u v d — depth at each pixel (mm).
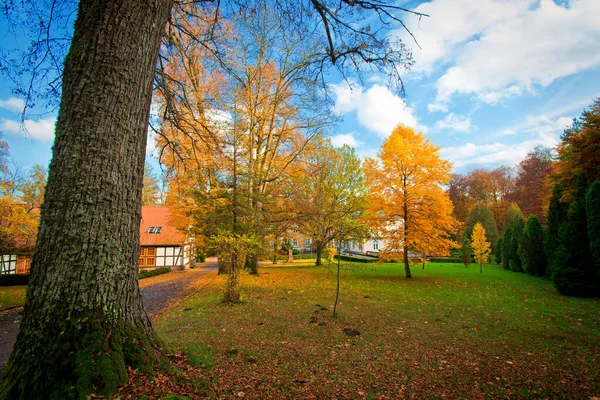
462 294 10930
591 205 10570
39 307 2283
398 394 3217
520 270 20250
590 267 10648
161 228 26344
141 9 2779
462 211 40375
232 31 6254
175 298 10312
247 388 3051
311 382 3432
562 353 4664
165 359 2889
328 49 4840
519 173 36969
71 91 2496
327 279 15562
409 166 15641
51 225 2363
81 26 2602
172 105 5316
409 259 16812
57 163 2426
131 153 2705
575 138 15062
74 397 2094
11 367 2203
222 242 8492
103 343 2355
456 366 4094
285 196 16312
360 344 5035
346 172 20766
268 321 6551
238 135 9266
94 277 2416
